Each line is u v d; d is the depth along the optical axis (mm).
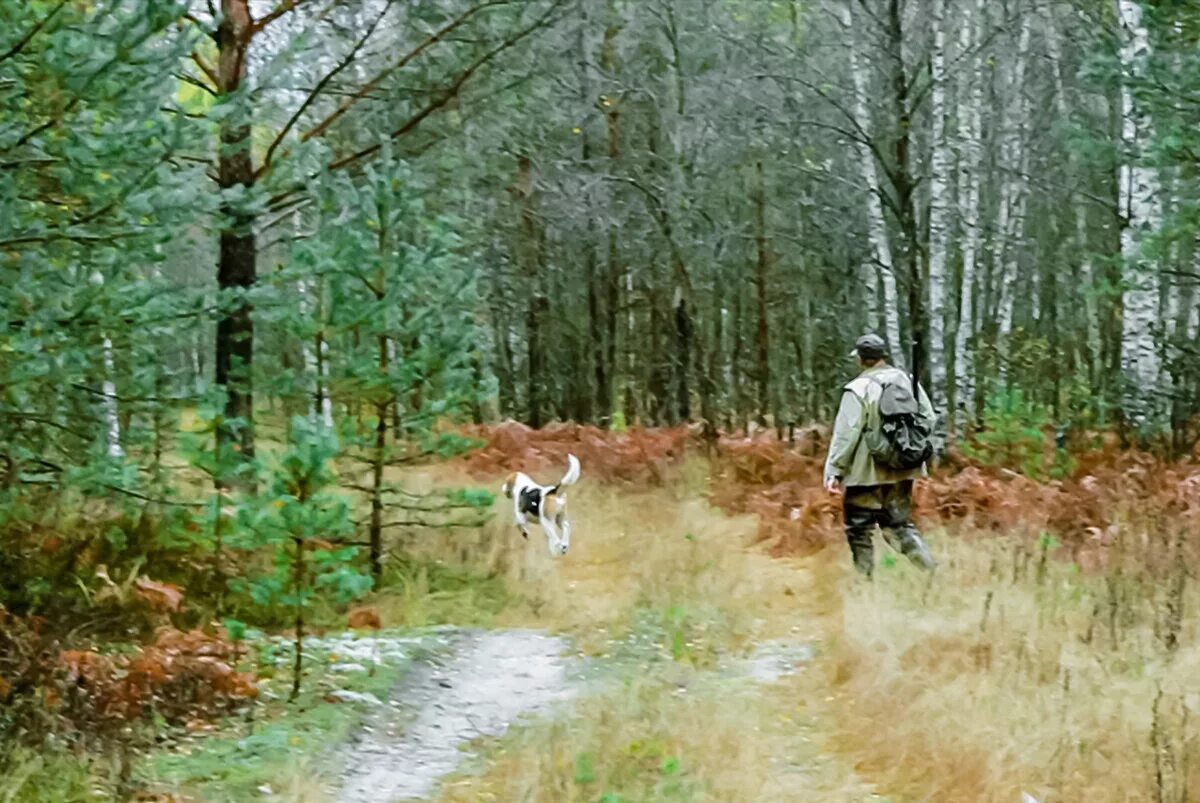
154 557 9852
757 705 7480
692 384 26438
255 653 8617
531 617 10336
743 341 30734
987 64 21719
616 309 27922
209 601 9609
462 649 9383
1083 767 5859
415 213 11102
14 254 7539
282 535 7918
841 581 9953
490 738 7312
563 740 6930
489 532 12750
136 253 8039
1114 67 12242
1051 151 23547
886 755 6555
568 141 25609
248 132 12000
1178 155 12234
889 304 16562
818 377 29531
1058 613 8039
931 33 15531
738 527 13586
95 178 7355
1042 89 25109
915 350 15148
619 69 23875
